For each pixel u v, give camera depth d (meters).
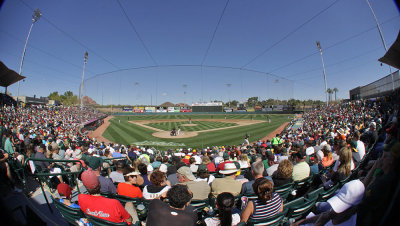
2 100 21.28
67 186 4.06
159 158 8.04
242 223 2.54
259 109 70.12
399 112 1.47
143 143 23.56
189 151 14.38
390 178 1.36
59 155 8.09
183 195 2.52
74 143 15.88
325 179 5.12
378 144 3.19
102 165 7.75
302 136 15.81
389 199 1.32
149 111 78.19
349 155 3.77
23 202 3.14
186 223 2.48
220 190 3.95
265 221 2.74
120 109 74.31
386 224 1.29
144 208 3.79
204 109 77.50
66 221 3.20
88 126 35.56
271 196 2.89
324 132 16.88
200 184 4.06
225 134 29.78
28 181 4.43
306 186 4.83
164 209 2.52
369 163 3.30
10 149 6.51
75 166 5.56
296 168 4.75
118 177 5.48
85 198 2.79
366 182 1.98
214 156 10.82
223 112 76.06
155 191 3.79
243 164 6.96
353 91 37.84
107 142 24.05
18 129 15.37
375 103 18.09
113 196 4.01
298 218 3.31
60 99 89.81
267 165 6.70
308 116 43.00
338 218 2.20
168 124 45.94
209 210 3.73
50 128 21.02
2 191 2.02
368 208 1.50
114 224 2.66
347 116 22.77
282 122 46.72
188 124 45.62
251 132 31.41
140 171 5.45
